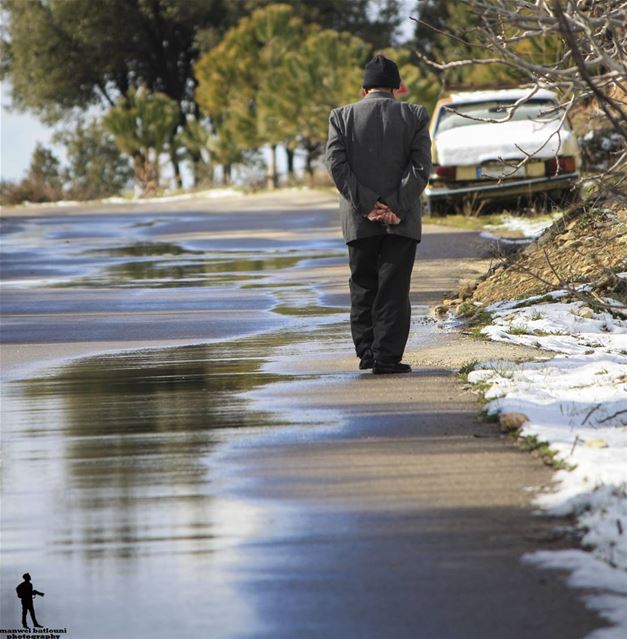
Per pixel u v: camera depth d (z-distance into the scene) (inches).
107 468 716.0
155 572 532.7
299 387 957.8
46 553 563.8
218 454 741.9
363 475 682.2
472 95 2677.2
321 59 5403.5
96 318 1460.4
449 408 853.8
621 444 714.8
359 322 1032.8
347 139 1006.4
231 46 6338.6
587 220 1515.7
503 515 600.1
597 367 964.0
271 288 1720.0
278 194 5211.6
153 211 4394.7
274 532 583.8
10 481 693.3
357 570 527.8
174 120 6998.0
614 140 2667.3
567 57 784.9
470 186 2541.8
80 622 480.1
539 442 728.3
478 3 698.2
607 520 570.6
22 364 1136.8
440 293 1567.4
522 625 465.7
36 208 5324.8
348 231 1015.6
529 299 1317.7
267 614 481.4
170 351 1185.4
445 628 464.1
